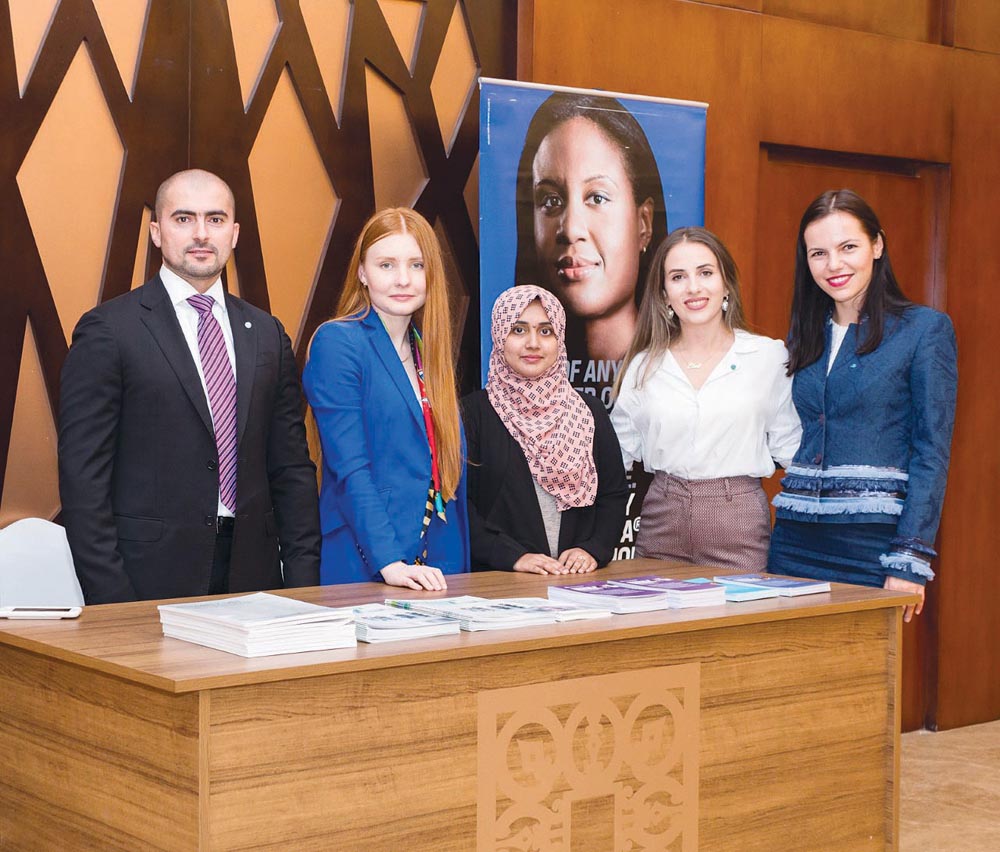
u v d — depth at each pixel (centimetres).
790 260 509
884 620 292
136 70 374
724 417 353
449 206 430
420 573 288
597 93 420
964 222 538
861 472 351
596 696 240
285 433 319
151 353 299
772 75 487
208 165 386
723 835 262
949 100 530
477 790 224
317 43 405
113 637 227
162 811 200
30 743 232
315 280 407
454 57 431
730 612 263
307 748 203
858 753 286
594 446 349
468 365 436
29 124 356
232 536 306
